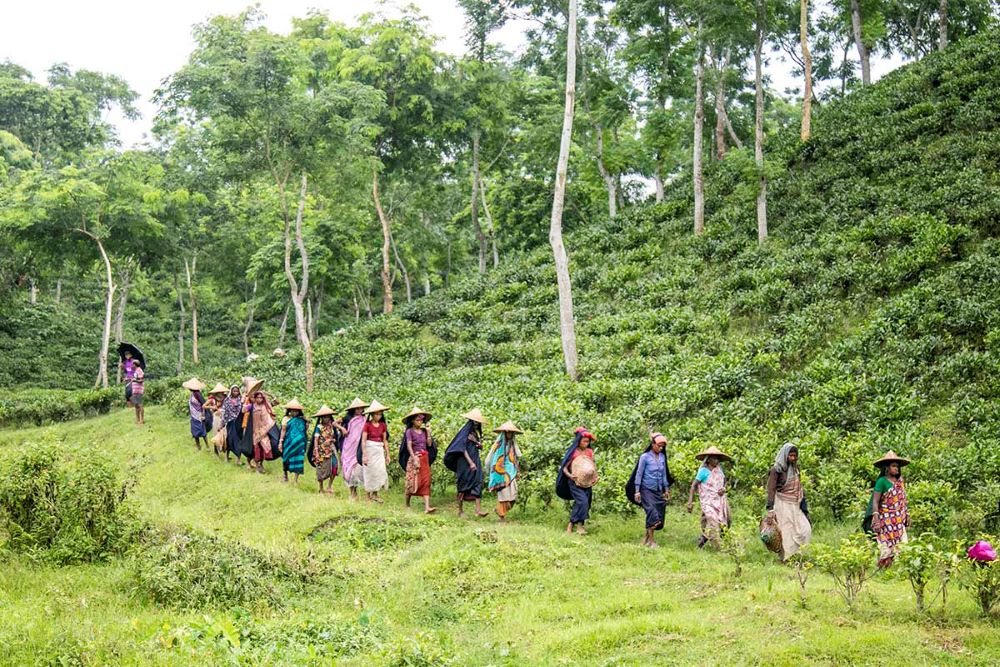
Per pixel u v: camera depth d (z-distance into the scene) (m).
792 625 8.94
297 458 18.91
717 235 33.31
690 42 37.31
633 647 8.87
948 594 10.03
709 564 12.31
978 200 26.83
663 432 19.53
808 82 37.38
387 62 40.84
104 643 8.02
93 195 35.84
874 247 27.00
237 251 47.12
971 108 33.81
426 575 11.96
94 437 27.92
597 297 32.16
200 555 10.84
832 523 14.29
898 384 19.44
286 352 37.09
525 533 14.02
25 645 7.91
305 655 8.07
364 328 36.81
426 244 52.06
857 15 45.56
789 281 26.61
